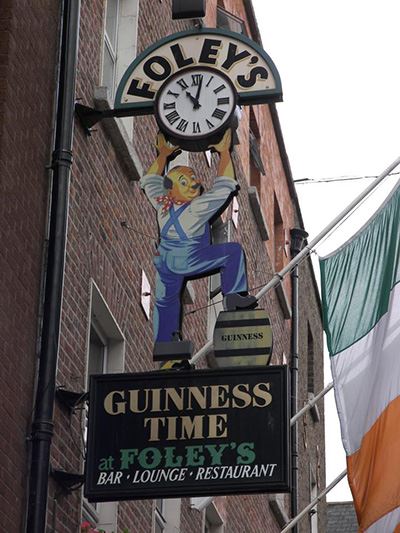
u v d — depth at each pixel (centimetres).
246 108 2214
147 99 1170
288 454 1003
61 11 1168
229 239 1927
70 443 1109
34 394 1028
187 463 1010
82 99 1220
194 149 1147
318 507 2817
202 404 1028
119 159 1325
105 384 1046
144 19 1471
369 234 1384
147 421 1029
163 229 1112
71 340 1138
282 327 2389
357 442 1273
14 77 1040
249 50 1163
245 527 1931
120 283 1305
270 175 2422
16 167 1029
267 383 1028
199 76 1157
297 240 2542
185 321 1611
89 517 1192
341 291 1359
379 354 1302
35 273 1054
